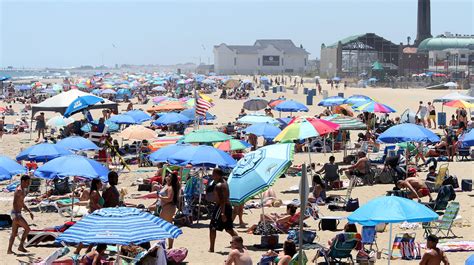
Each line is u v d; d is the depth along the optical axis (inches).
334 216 799.1
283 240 693.9
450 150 1255.5
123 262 539.8
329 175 984.9
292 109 1632.6
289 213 728.3
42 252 656.4
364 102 1638.8
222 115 2534.5
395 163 1021.2
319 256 605.9
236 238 538.9
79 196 924.0
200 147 812.6
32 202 932.0
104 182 785.6
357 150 1325.0
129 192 1023.0
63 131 1617.9
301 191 405.1
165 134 1617.9
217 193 647.1
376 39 5787.4
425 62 5836.6
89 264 538.3
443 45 6097.4
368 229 626.8
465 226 743.1
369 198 909.2
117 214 474.0
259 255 634.8
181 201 789.2
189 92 3944.4
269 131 1215.6
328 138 1437.0
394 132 968.3
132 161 1368.1
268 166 650.8
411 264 595.8
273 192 900.0
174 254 603.5
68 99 1418.6
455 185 968.3
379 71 5428.2
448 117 2215.8
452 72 5334.6
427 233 695.1
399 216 500.1
